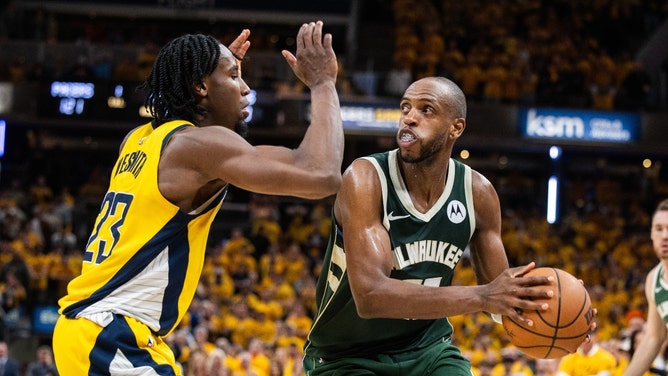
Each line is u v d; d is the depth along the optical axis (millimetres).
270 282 14531
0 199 18078
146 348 2961
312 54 3092
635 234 19641
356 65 21125
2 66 18266
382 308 3352
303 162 2867
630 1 23234
